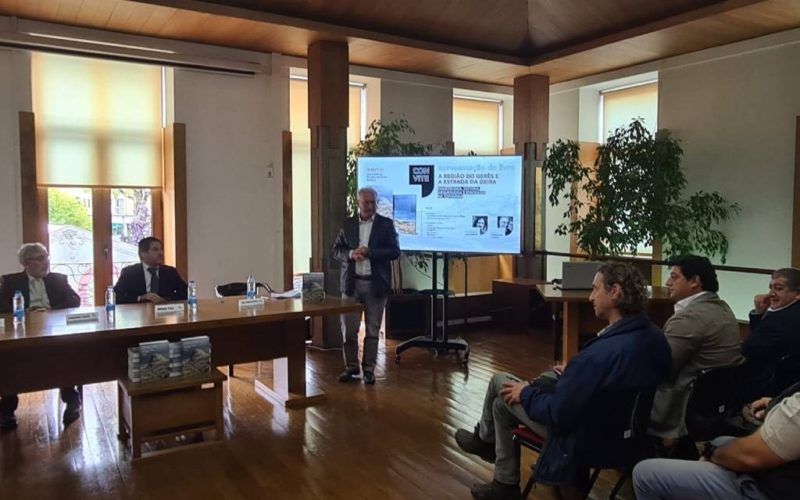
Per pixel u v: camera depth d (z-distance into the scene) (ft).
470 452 9.50
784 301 9.22
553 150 21.67
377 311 15.43
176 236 18.63
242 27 16.84
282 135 20.22
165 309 12.14
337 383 15.34
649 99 23.52
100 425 12.36
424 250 18.60
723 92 19.38
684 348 8.84
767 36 18.03
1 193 16.33
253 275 20.11
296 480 9.82
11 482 9.78
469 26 19.03
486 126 26.58
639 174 19.30
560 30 19.38
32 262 12.94
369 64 21.21
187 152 18.72
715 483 6.05
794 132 17.72
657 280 20.57
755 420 7.20
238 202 19.70
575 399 6.93
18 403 13.46
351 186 20.26
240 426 12.25
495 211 17.90
